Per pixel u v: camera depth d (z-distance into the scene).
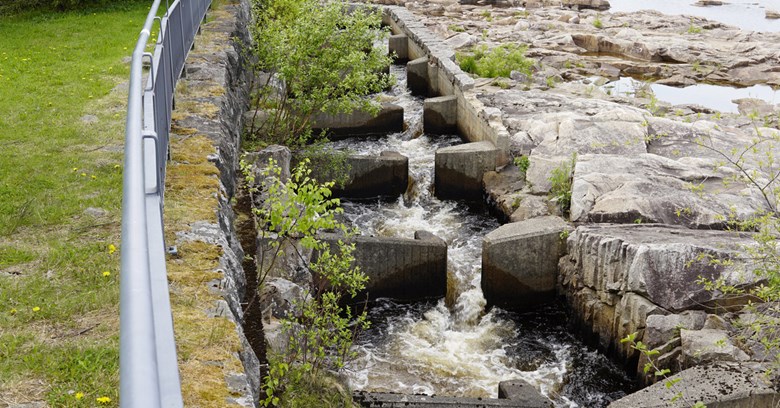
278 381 6.38
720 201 11.52
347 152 15.62
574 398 9.48
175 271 5.91
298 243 10.31
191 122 9.48
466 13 39.12
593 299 10.55
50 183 7.81
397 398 7.93
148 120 5.64
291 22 17.14
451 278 12.17
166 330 2.81
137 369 1.82
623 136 14.72
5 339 5.02
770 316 7.94
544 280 11.60
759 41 31.23
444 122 18.88
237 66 14.41
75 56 14.20
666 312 9.40
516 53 23.03
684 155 14.00
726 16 44.09
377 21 15.00
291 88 14.84
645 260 9.61
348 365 9.91
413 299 11.85
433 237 11.98
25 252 6.29
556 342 10.81
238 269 6.80
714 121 16.86
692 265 9.44
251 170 10.55
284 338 7.71
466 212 14.71
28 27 17.34
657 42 30.06
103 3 20.30
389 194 15.36
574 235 11.08
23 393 4.48
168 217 6.81
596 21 34.59
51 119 10.07
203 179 7.77
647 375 9.26
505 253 11.40
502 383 8.73
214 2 18.38
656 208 11.55
